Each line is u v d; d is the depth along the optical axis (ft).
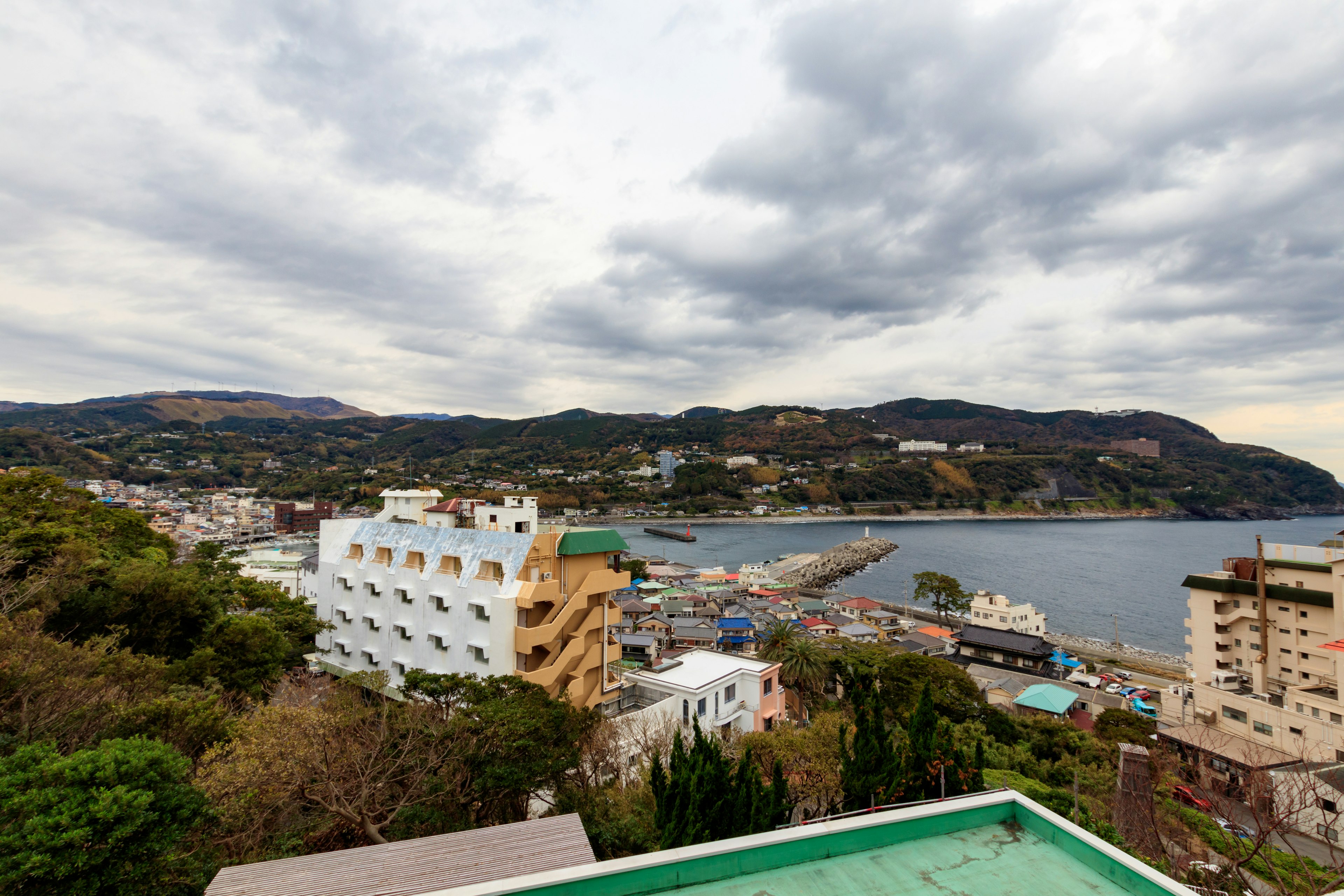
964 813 38.40
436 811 75.92
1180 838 103.96
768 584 493.77
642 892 31.17
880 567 607.78
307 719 73.36
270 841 68.74
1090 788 130.72
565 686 123.13
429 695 90.17
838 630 349.61
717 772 77.87
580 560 135.23
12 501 150.00
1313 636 195.52
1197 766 139.85
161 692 90.63
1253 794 92.89
